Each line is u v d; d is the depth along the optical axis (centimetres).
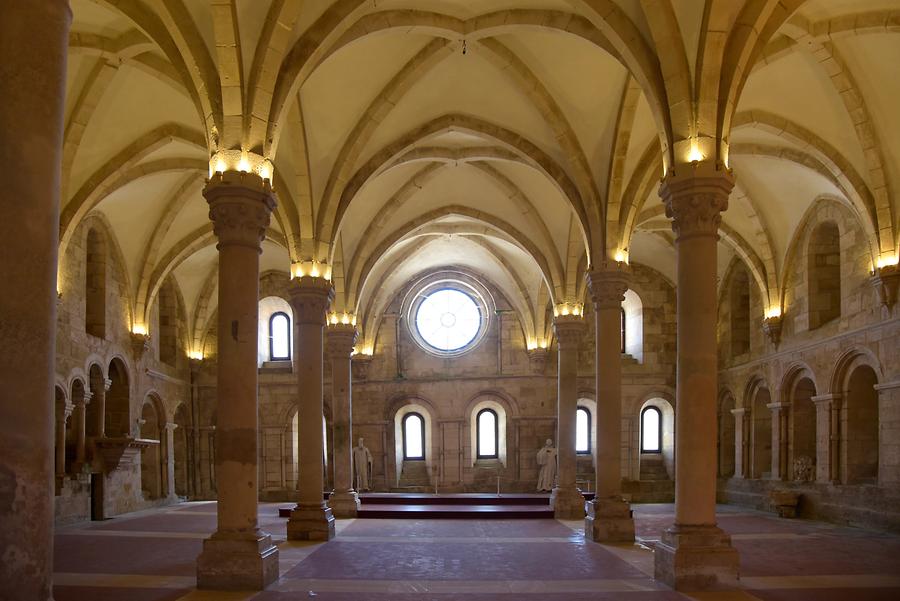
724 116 1140
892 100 1686
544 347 3209
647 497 3045
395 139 1862
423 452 3306
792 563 1344
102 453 2238
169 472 2881
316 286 1742
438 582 1158
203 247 2745
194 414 3172
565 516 2181
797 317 2355
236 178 1120
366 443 3216
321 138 1708
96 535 1798
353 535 1775
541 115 1748
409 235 2550
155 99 1764
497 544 1603
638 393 3116
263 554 1109
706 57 1121
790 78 1700
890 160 1798
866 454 2066
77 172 1888
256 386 1137
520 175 2272
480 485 3173
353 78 1611
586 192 1750
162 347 3000
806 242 2300
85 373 2195
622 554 1455
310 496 1712
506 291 3275
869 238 1880
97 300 2347
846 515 2008
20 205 424
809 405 2394
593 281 1752
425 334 3306
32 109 432
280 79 1201
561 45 1562
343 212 1812
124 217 2398
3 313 415
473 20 1445
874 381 2088
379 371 3256
